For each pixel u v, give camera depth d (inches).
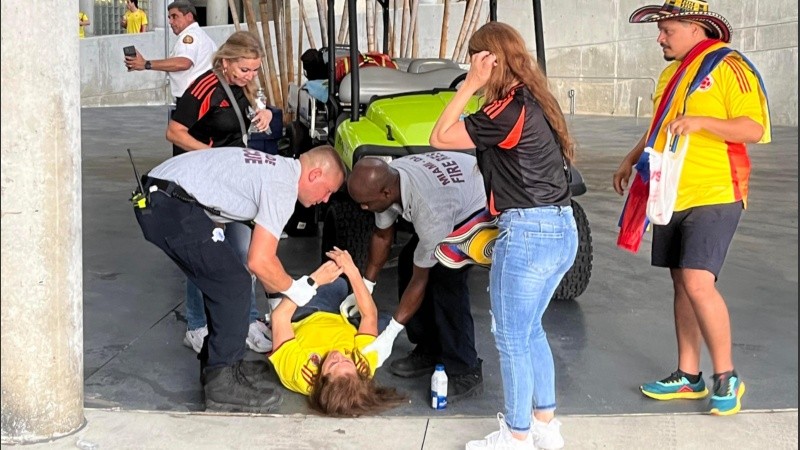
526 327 106.5
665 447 116.2
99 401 133.6
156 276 204.2
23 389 113.5
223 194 123.0
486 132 100.6
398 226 157.0
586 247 179.9
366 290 134.7
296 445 115.6
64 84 109.8
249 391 128.0
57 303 113.6
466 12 321.4
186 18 216.8
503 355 107.8
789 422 124.7
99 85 691.4
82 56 680.4
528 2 659.4
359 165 122.6
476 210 123.0
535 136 101.2
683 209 125.0
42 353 113.4
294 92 274.5
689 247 124.8
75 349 117.0
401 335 161.9
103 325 169.6
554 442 114.4
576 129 541.3
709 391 137.4
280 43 309.7
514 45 101.7
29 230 110.3
